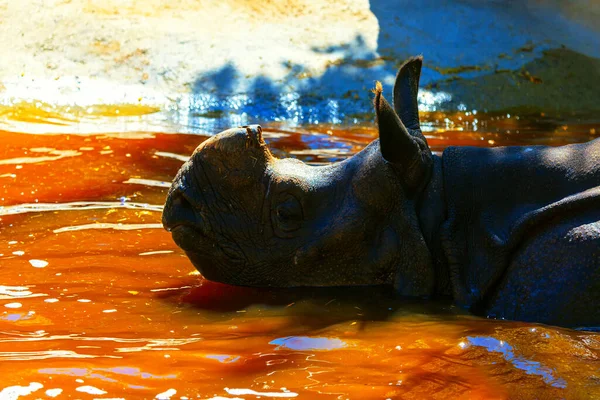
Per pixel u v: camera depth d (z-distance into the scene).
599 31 27.66
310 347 8.49
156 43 24.09
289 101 22.52
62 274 10.80
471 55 25.27
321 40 25.23
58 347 8.39
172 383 7.52
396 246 9.77
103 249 11.79
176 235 10.14
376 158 9.77
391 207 9.79
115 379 7.59
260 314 9.55
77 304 9.80
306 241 9.93
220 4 26.38
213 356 8.22
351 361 8.10
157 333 8.94
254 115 21.70
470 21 26.91
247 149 9.89
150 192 14.48
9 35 23.98
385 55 24.73
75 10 24.97
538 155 9.84
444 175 9.93
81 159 16.52
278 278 10.25
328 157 16.89
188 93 22.66
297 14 26.47
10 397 7.16
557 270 9.05
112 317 9.42
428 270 9.72
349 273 10.03
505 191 9.76
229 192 9.99
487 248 9.59
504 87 24.16
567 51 26.12
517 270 9.32
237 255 10.16
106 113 21.03
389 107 9.12
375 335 8.80
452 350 8.32
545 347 8.30
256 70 23.55
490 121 21.70
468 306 9.52
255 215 10.04
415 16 26.84
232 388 7.43
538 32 27.06
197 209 10.03
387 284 10.04
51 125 19.52
